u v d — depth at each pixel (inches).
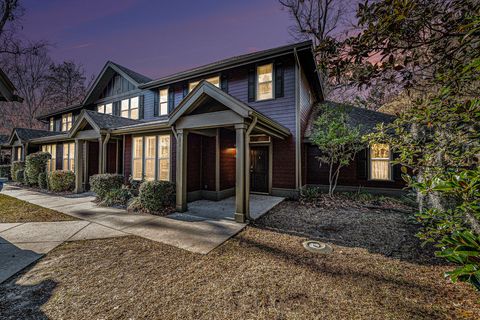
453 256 50.6
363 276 106.9
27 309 81.7
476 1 59.0
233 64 345.1
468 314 80.4
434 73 79.2
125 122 368.5
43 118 681.6
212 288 96.2
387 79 85.0
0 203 269.4
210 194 291.6
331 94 515.5
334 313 81.4
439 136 86.9
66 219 200.8
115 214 219.0
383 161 329.7
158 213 220.4
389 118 363.9
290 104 316.5
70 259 122.1
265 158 343.9
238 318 78.8
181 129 222.5
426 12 61.1
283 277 105.5
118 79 515.5
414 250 138.3
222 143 301.4
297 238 158.7
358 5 69.8
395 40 67.4
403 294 92.7
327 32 573.6
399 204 269.0
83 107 555.5
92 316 78.5
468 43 62.6
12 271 108.3
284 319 78.6
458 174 58.1
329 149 303.7
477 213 55.0
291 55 315.6
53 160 454.0
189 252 132.6
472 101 61.1
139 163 322.0
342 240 155.6
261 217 215.6
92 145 376.2
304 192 315.9
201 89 199.8
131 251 133.2
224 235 160.7
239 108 182.2
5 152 729.0
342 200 293.6
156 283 99.6
